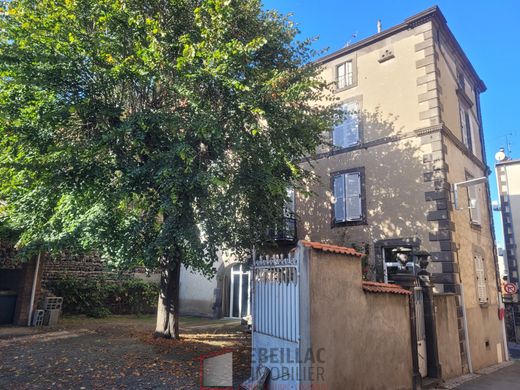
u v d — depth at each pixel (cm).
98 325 1316
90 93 795
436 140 1198
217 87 827
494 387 923
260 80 894
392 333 713
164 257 960
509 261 2095
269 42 969
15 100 766
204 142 864
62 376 680
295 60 1055
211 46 804
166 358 824
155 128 826
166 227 810
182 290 1917
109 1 770
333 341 584
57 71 742
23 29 741
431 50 1262
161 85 887
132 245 831
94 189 809
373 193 1298
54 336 1061
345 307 618
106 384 645
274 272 650
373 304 681
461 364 1058
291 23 1031
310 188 1438
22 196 880
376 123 1338
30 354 833
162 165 780
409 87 1290
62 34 756
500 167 2208
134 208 871
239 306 1736
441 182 1165
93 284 1600
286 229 1250
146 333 1141
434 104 1226
